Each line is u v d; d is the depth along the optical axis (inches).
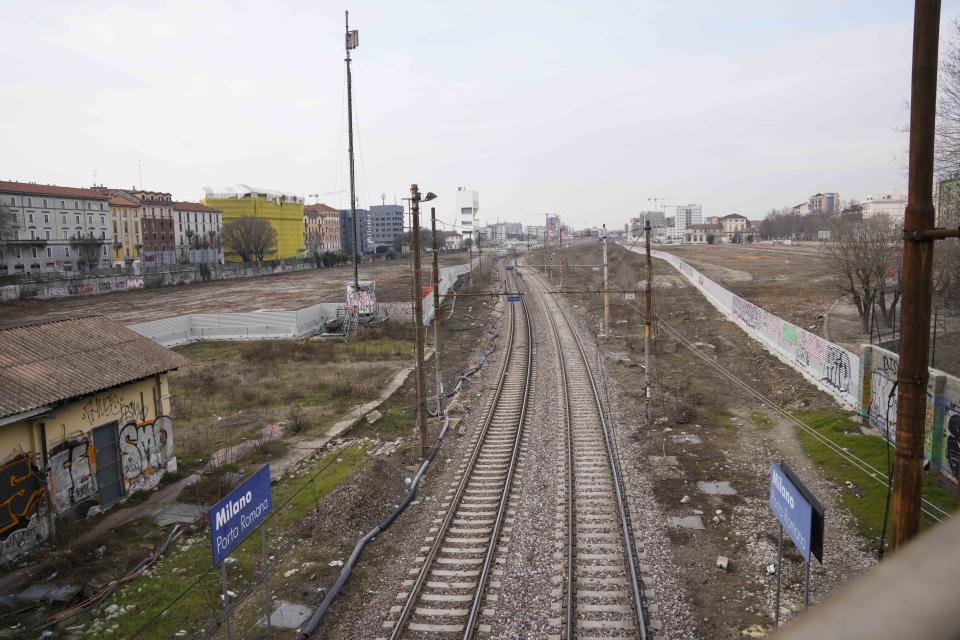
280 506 687.7
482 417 1005.2
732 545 574.2
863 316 1357.0
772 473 427.5
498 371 1322.6
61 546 599.5
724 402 1051.9
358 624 474.9
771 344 1402.6
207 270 3705.7
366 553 584.4
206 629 474.3
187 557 591.5
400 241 6515.8
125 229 4276.6
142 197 4493.1
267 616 431.8
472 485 726.5
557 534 595.5
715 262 3289.9
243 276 4008.4
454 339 1764.3
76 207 3878.0
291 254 5625.0
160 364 774.5
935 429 717.9
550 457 804.0
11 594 523.5
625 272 3031.5
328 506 663.1
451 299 2591.0
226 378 1312.7
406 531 627.2
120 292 3090.6
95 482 682.8
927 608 36.8
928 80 305.3
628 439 870.4
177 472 800.3
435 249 1067.9
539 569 536.1
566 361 1389.0
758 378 1200.2
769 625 455.2
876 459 751.7
